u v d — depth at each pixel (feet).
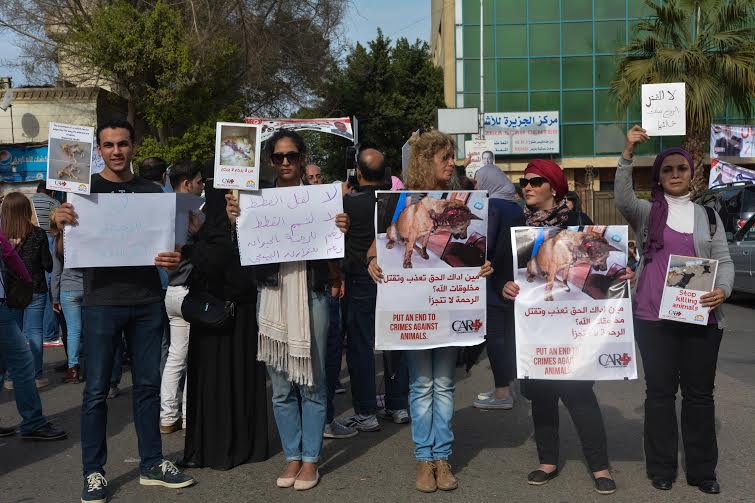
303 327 15.08
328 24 73.41
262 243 15.10
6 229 25.11
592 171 115.75
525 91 117.91
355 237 19.11
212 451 16.71
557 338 14.87
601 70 116.57
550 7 116.98
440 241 15.05
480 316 15.14
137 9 65.05
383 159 19.97
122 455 18.04
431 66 131.85
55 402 24.06
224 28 65.87
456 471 16.26
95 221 14.51
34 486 15.97
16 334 19.08
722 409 20.70
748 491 14.64
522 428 19.62
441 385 15.31
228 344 16.84
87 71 67.05
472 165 55.16
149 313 15.23
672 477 14.85
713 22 73.82
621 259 14.90
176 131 71.00
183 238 15.55
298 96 77.41
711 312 14.48
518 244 15.01
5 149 67.10
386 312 14.96
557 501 14.35
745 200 44.37
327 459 17.43
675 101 14.96
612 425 19.43
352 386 19.90
